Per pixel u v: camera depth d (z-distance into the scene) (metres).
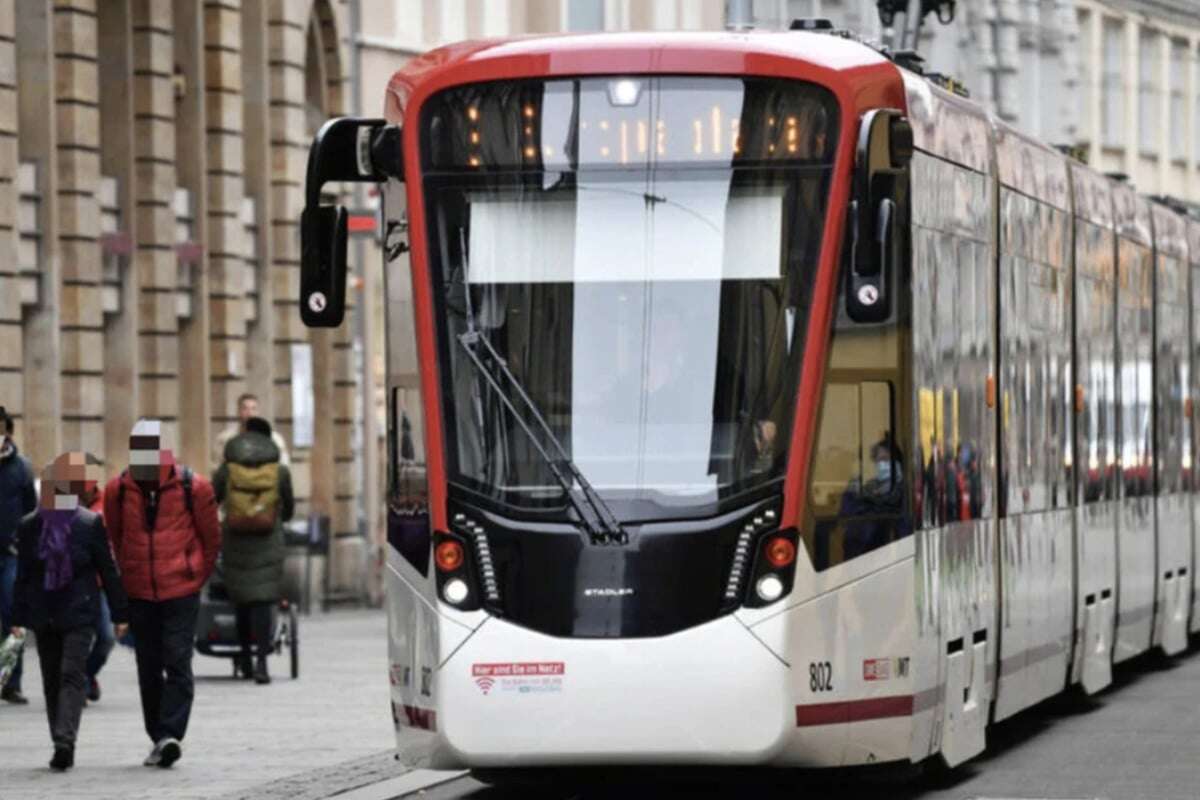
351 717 44.34
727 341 30.45
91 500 39.12
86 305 68.38
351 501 86.19
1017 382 38.44
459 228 30.98
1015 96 128.62
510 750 29.94
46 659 37.22
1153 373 50.88
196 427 76.00
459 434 30.52
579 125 30.98
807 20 34.78
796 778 35.09
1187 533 54.22
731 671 29.80
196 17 76.00
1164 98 148.38
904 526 31.86
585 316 30.58
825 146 30.81
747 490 30.11
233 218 77.94
